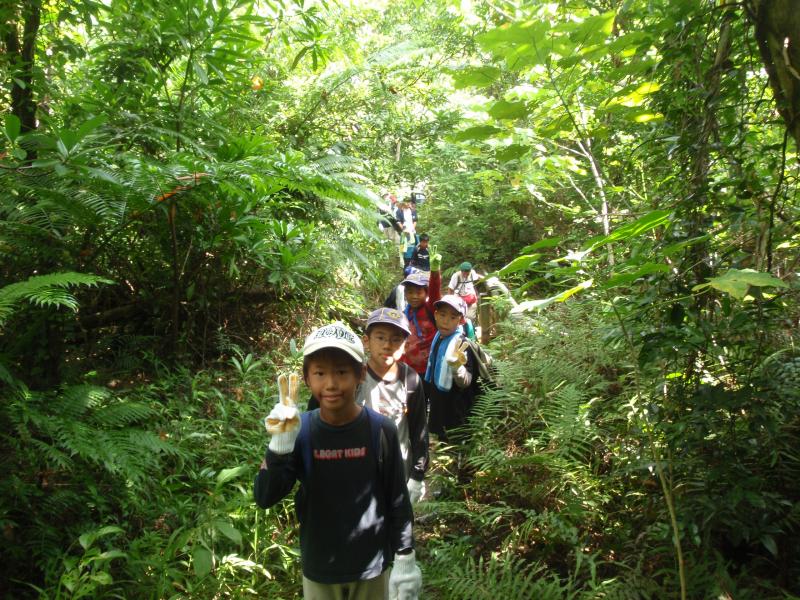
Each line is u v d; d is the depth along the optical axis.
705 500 2.42
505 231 10.98
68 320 3.66
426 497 3.75
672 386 2.66
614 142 4.75
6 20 4.30
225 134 5.52
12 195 3.62
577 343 4.73
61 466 2.89
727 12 2.44
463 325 4.20
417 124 7.64
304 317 6.20
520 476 3.53
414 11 9.85
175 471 3.28
